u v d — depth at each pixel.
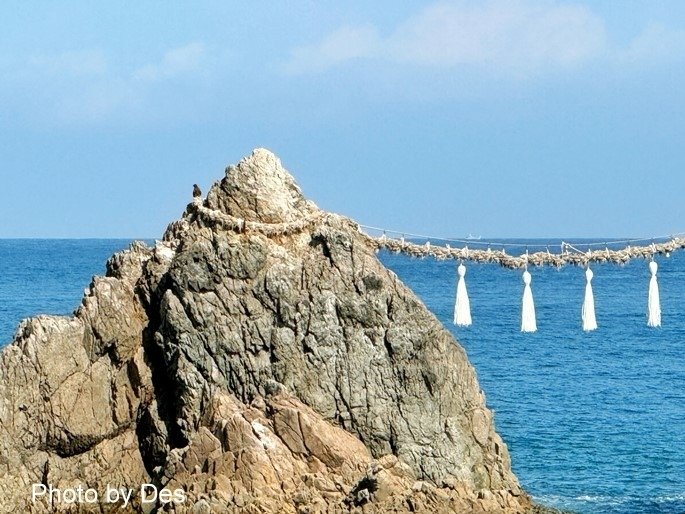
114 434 146.25
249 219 147.88
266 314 143.75
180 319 143.50
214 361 143.50
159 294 148.00
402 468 138.75
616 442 191.25
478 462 143.75
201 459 136.50
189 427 142.38
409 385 142.50
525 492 154.62
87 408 144.88
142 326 149.12
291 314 143.12
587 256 147.75
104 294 147.50
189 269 143.88
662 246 147.88
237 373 143.00
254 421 137.00
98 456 145.25
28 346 143.62
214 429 138.25
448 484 141.12
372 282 143.38
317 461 136.50
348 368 142.50
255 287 143.88
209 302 143.88
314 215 149.12
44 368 143.75
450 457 141.88
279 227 146.62
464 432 143.75
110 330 147.00
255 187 148.62
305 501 131.62
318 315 143.00
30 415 143.00
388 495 132.62
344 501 132.38
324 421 140.88
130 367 147.38
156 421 144.88
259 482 133.00
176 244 152.88
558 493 161.88
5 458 141.50
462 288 146.38
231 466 134.38
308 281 144.12
